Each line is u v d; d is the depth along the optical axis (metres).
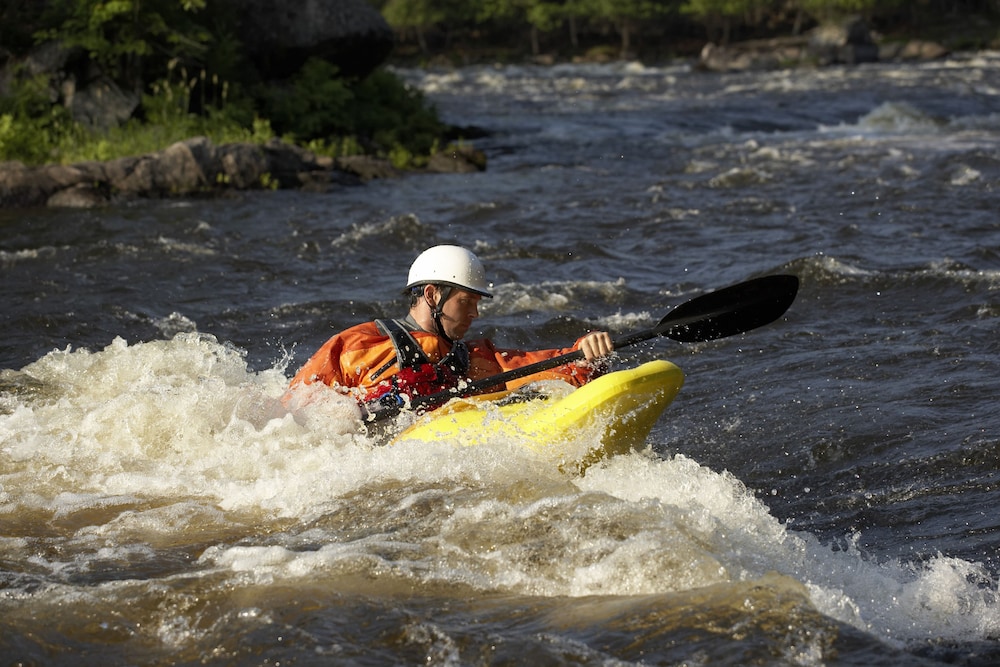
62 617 12.39
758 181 57.41
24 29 63.94
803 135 85.44
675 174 62.91
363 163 63.12
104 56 63.19
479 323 30.97
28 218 48.03
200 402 18.69
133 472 17.41
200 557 14.09
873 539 15.88
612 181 60.38
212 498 16.33
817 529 16.48
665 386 16.84
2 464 17.86
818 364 25.42
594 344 18.00
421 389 18.08
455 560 13.62
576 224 46.75
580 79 169.62
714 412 22.48
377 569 13.40
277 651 11.59
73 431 19.20
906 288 32.50
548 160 71.12
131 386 22.75
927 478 18.11
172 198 53.91
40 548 14.51
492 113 108.38
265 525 15.23
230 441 18.02
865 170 59.91
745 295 18.78
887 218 45.50
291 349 28.95
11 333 29.91
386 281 36.91
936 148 70.81
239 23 71.75
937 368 24.42
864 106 108.19
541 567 13.32
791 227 44.38
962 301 30.73
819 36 184.88
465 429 17.03
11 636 11.91
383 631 11.93
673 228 45.31
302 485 16.33
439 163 67.06
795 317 30.30
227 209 50.84
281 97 70.94
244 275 37.44
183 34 65.06
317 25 73.06
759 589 12.44
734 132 89.69
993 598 13.34
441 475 16.27
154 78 67.19
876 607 12.99
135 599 12.77
